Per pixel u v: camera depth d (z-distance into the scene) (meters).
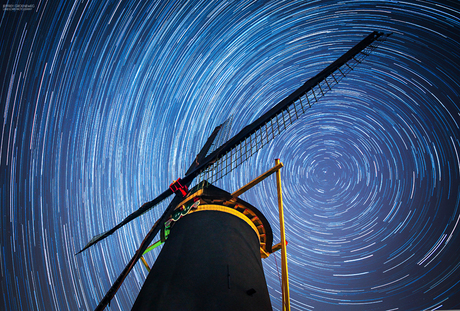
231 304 4.05
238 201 6.79
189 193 6.98
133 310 4.21
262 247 7.31
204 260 4.80
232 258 4.94
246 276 4.68
